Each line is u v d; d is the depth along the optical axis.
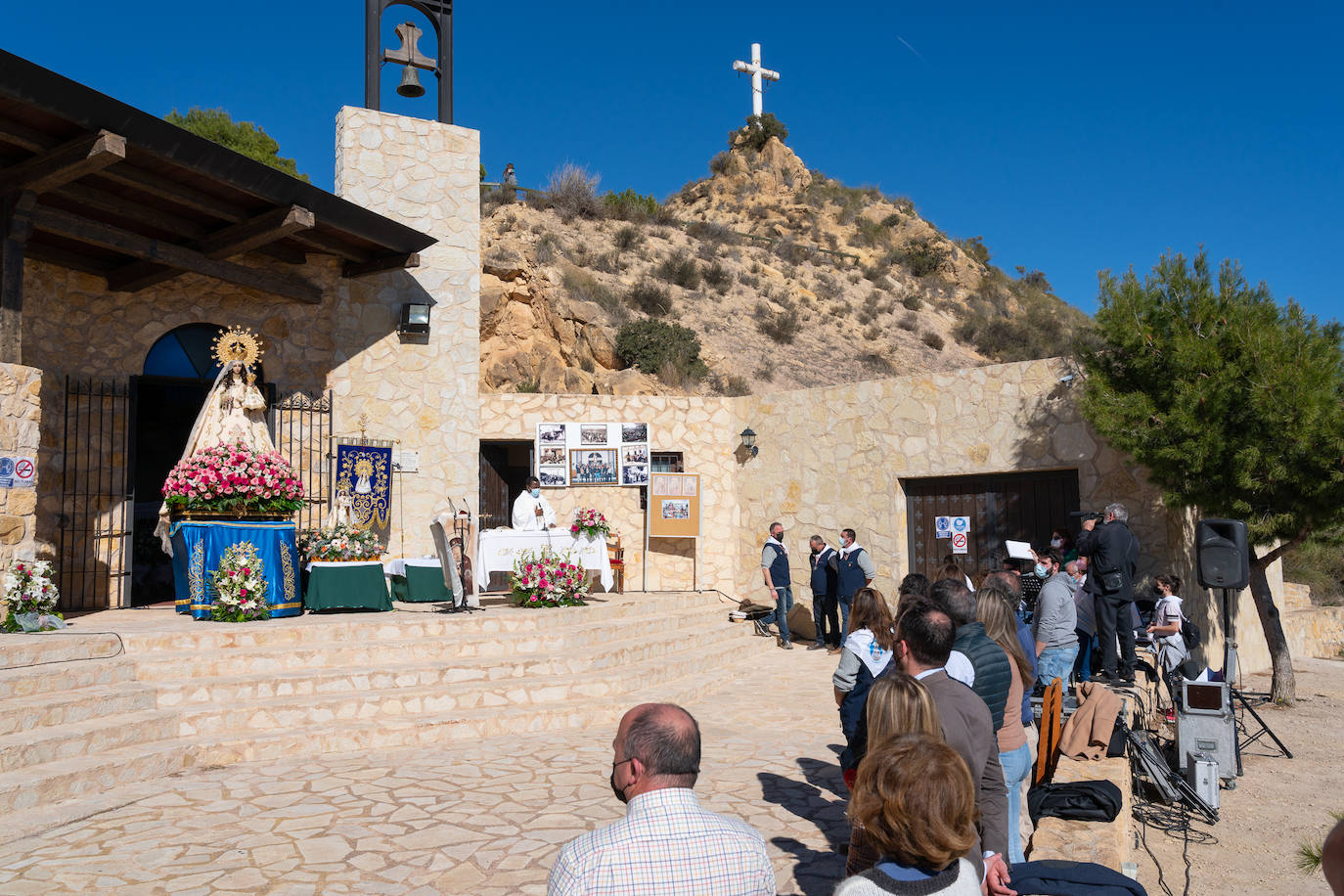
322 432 12.18
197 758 6.86
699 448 15.44
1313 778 9.12
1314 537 11.19
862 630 4.84
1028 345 37.16
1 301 8.52
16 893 4.55
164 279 10.72
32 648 7.15
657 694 9.27
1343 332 10.38
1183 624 9.78
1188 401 10.05
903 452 13.29
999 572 6.44
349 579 9.98
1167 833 7.66
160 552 12.09
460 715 7.98
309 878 4.78
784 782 6.61
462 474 12.99
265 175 9.38
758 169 53.59
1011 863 4.15
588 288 29.42
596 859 2.18
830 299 38.00
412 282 12.94
